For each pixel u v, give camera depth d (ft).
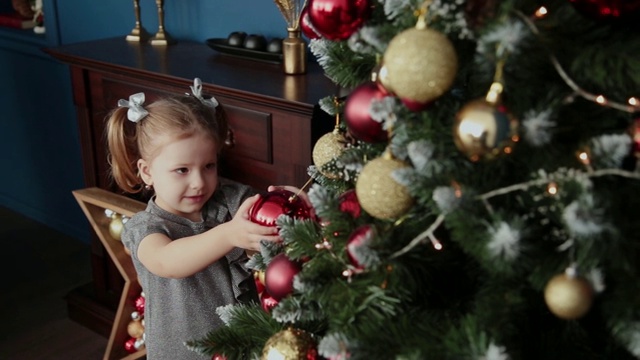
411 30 2.00
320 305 2.46
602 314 2.19
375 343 2.21
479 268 2.38
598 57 1.96
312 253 2.61
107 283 6.93
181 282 3.97
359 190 2.29
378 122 2.35
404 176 2.11
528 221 2.15
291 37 5.09
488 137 1.90
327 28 2.39
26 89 8.54
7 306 7.39
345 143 3.06
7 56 8.61
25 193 9.35
